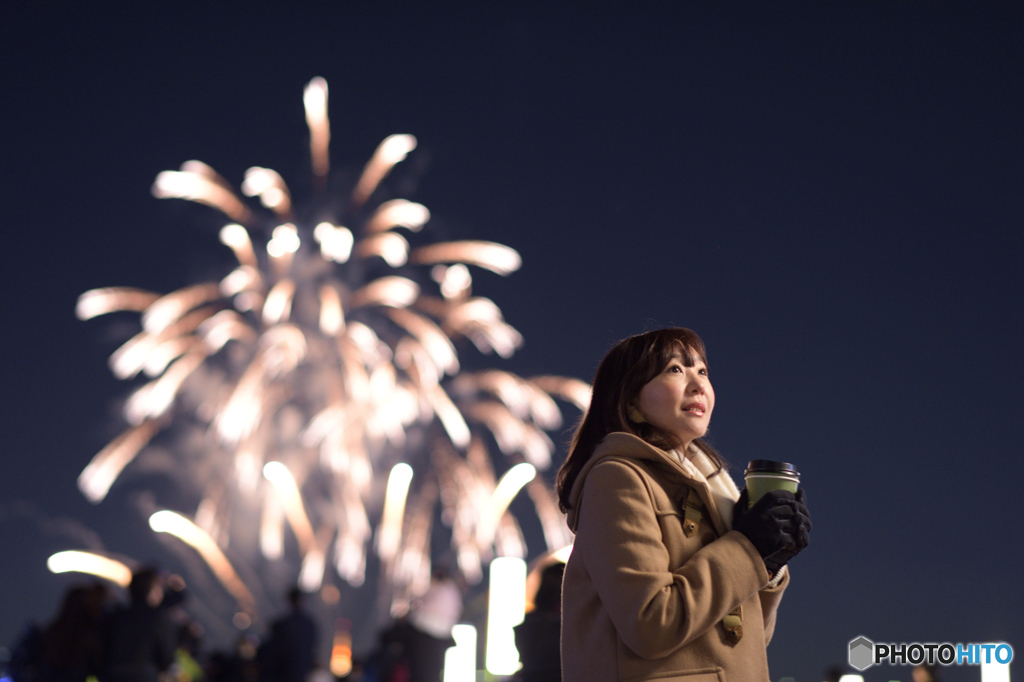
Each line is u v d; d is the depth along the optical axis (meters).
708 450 2.45
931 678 6.43
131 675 7.00
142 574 7.21
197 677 10.44
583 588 2.17
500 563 8.41
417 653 9.14
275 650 9.24
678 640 1.94
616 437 2.18
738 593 2.00
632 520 2.05
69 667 7.05
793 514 2.07
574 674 2.13
